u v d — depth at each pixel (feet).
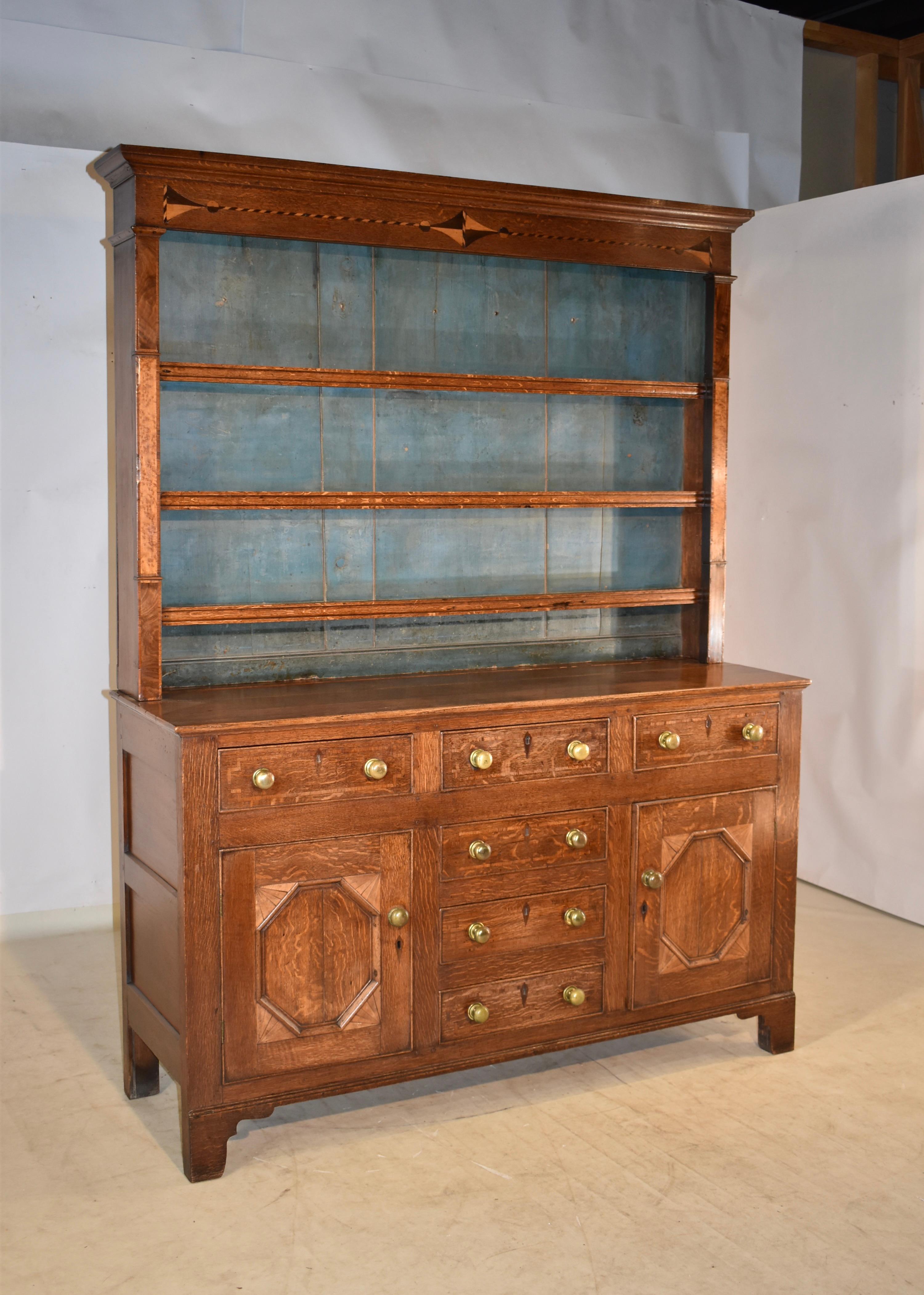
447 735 8.81
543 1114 9.13
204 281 9.60
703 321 11.58
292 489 10.09
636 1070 9.89
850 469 13.87
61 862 12.99
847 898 14.29
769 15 15.64
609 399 11.31
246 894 8.22
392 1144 8.68
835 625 14.19
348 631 10.39
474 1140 8.73
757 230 14.65
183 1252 7.38
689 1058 10.12
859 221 13.52
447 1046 9.02
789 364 14.44
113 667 13.01
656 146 15.03
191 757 7.97
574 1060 10.07
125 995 9.37
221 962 8.16
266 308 9.84
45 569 12.63
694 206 10.46
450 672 10.76
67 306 12.46
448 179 9.45
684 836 9.80
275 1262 7.28
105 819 13.14
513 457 10.96
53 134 12.10
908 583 13.37
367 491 10.11
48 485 12.57
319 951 8.52
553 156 14.39
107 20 12.10
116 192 9.08
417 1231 7.61
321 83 13.02
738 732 9.96
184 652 9.78
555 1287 7.05
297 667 10.19
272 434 9.98
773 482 14.75
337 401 10.19
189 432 9.67
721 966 10.00
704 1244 7.47
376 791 8.59
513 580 11.07
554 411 11.09
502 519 10.98
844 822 14.32
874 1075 9.77
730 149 15.57
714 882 9.96
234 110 12.69
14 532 12.46
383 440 10.40
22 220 12.18
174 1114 9.15
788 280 14.37
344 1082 8.66
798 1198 7.98
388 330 10.33
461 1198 7.98
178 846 8.02
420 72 13.50
